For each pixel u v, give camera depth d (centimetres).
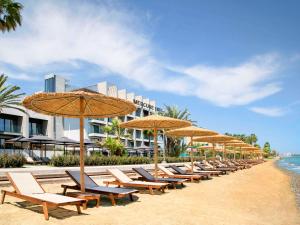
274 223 657
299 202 971
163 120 1114
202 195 991
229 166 2548
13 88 2592
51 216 617
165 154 4272
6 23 2066
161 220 625
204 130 1505
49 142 2719
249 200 948
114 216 641
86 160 2200
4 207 691
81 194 724
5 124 3519
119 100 741
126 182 1002
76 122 4978
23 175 721
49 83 5022
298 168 3819
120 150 3425
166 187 1113
